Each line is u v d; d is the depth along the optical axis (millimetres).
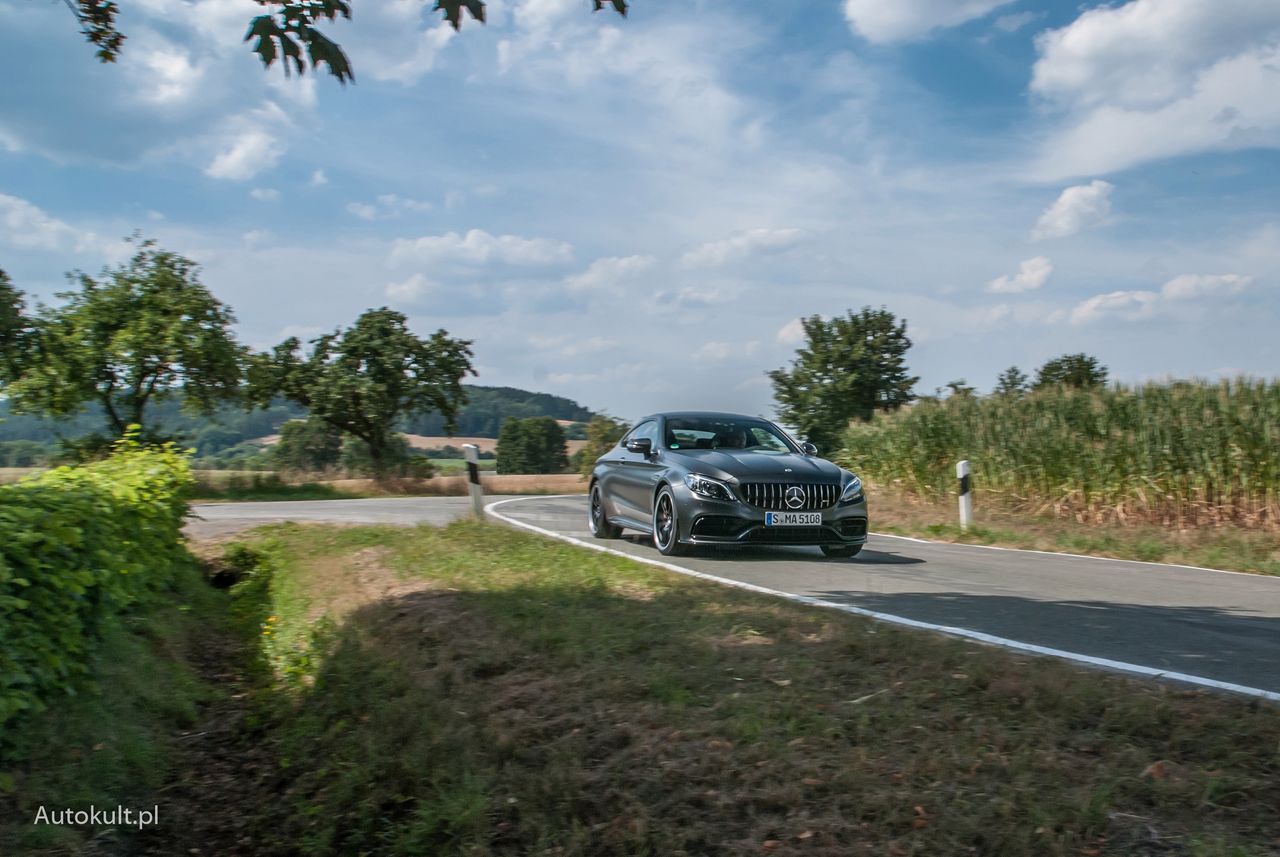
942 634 5676
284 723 5168
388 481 29594
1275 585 8539
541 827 3232
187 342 27969
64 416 28312
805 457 10188
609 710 4160
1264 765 3328
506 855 3188
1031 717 3836
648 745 3713
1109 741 3557
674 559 9469
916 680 4359
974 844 2852
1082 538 12172
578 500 21234
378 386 34438
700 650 4949
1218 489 13820
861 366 25328
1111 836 2863
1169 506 14359
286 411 36812
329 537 10961
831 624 5578
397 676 4977
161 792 4492
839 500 9539
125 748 4586
